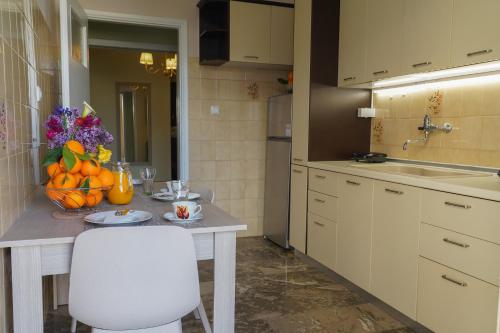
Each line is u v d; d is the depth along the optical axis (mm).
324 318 2510
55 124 1649
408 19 2680
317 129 3480
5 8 1426
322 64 3457
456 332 2016
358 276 2789
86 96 3178
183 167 4148
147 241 1269
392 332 2344
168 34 5559
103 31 5402
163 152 7453
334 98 3510
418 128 2961
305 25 3492
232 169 4324
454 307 2021
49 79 2918
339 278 3133
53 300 2523
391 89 3377
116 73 7180
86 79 3205
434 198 2137
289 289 2967
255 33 3920
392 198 2449
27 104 1891
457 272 2000
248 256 3746
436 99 2924
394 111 3348
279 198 4004
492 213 1812
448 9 2375
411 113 3162
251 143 4371
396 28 2787
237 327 2379
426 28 2537
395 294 2434
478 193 1863
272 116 4172
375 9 2994
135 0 3854
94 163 1657
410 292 2314
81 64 2988
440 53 2439
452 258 2027
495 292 1808
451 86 2797
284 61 4039
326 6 3436
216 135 4238
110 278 1266
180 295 1341
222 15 3936
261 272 3320
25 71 1851
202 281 3078
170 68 5801
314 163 3354
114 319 1298
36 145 2180
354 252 2834
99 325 1311
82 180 1630
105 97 7160
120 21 3865
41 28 2498
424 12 2547
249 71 4301
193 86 4113
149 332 1451
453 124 2789
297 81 3639
